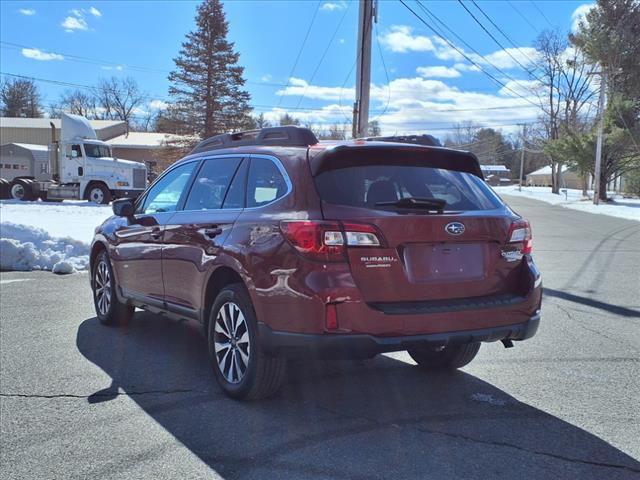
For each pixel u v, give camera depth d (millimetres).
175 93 48750
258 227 4055
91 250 6766
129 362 5207
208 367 5094
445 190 4273
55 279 9273
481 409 4199
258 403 4270
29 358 5281
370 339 3695
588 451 3545
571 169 43031
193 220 4840
